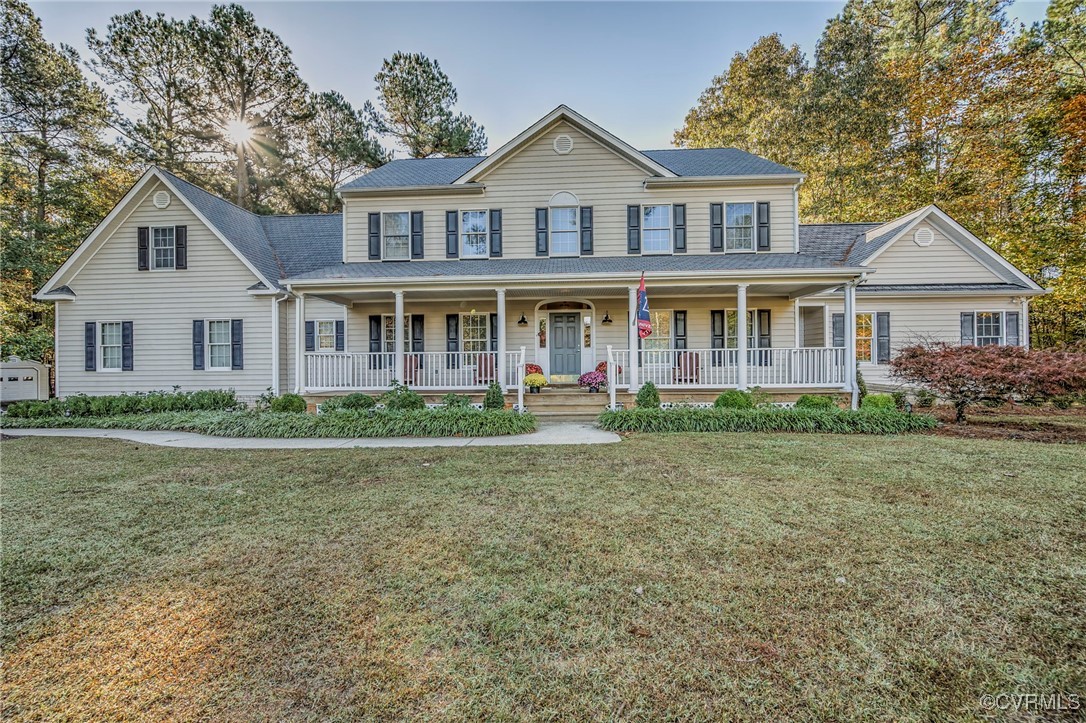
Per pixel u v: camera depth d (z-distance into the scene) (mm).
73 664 2357
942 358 9633
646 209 12961
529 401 11516
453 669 2293
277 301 13875
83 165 20078
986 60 18094
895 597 2895
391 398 10617
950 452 6879
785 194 12742
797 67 24578
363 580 3184
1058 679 2197
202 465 6645
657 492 5051
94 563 3488
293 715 2008
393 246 13492
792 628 2584
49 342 18250
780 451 7043
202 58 19922
